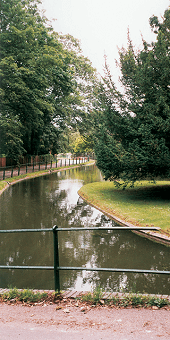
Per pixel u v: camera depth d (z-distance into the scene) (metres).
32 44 25.98
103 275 6.35
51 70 28.98
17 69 23.03
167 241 8.70
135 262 7.04
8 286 5.32
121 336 2.99
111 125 15.93
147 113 14.31
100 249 8.09
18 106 27.12
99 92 16.55
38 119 31.44
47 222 11.18
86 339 2.94
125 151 14.67
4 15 25.08
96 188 20.50
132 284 5.82
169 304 3.75
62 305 3.83
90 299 3.94
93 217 12.26
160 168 14.59
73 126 43.88
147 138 13.80
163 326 3.18
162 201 14.41
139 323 3.26
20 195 18.05
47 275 6.39
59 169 42.78
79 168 48.41
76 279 6.12
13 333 3.10
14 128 24.88
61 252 7.79
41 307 3.78
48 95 35.31
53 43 31.47
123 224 10.95
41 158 48.34
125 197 16.22
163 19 16.14
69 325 3.26
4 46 24.42
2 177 25.98
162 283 5.87
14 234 9.81
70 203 15.56
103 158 15.51
